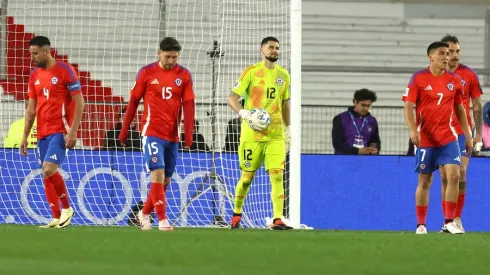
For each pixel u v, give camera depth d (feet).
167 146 118.93
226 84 177.99
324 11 249.34
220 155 154.81
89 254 73.46
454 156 124.88
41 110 120.47
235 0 180.45
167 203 152.05
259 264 65.82
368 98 170.81
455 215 136.77
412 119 124.36
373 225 162.61
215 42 165.78
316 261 69.05
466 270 64.69
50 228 118.93
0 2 176.24
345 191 162.40
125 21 176.55
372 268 64.54
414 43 251.39
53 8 180.65
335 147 170.50
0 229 112.16
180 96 118.32
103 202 151.43
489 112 173.06
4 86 168.04
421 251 81.10
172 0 181.98
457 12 254.27
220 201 153.58
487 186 166.09
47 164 120.47
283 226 129.08
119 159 152.66
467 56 254.06
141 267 62.44
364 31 249.96
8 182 150.51
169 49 116.26
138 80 117.08
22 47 174.50
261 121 126.41
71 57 182.50
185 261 67.62
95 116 159.53
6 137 158.61
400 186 163.43
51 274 56.65
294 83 142.72
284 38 182.39
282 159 130.72
